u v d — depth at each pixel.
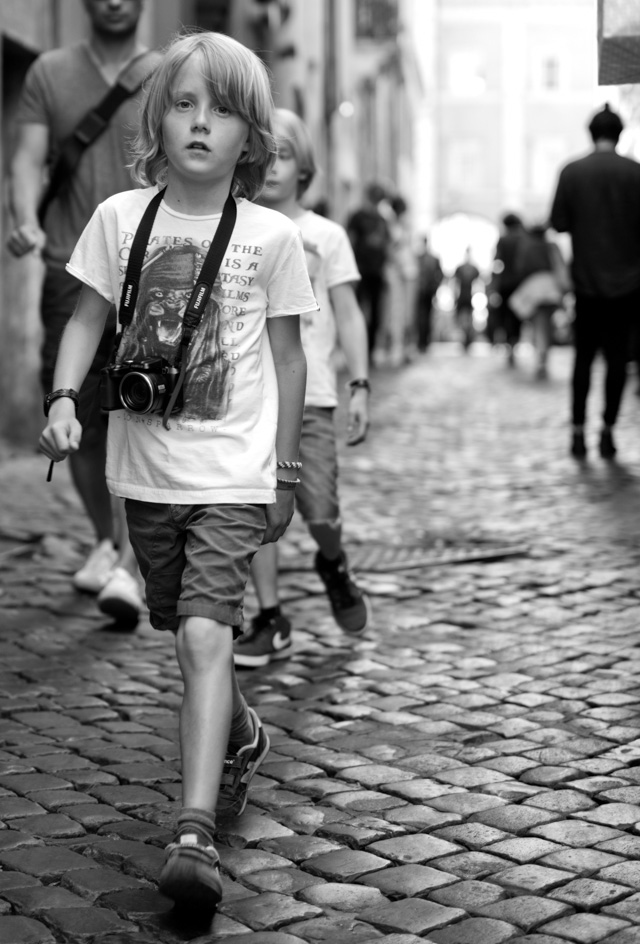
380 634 6.59
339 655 6.23
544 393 20.67
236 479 3.75
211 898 3.45
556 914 3.54
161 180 3.94
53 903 3.61
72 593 7.38
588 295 12.20
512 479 11.55
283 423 3.96
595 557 8.22
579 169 11.98
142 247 3.82
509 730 5.07
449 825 4.15
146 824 4.18
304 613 7.05
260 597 6.13
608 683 5.67
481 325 45.88
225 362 3.78
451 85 74.56
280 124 6.04
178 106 3.77
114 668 5.96
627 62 5.49
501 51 73.88
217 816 4.23
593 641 6.35
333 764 4.72
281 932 3.46
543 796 4.38
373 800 4.36
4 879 3.76
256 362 3.85
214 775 3.55
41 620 6.82
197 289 3.76
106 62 6.88
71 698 5.52
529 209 74.50
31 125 6.93
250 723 4.15
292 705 5.47
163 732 5.10
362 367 6.34
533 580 7.63
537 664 5.98
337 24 34.06
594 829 4.11
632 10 5.42
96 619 6.85
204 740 3.57
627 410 17.00
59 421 3.77
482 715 5.27
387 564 8.13
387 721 5.22
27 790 4.46
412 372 25.69
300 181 6.22
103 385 3.78
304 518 6.26
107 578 6.68
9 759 4.77
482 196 74.62
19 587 7.50
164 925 3.50
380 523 9.53
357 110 41.00
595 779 4.53
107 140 6.82
